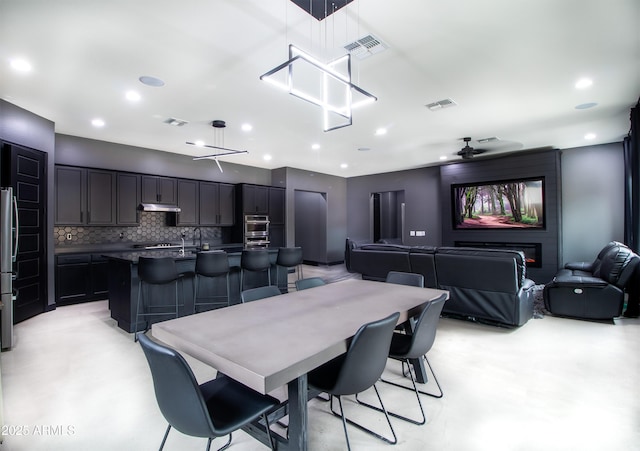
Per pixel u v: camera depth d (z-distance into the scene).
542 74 3.23
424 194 8.38
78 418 2.17
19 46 2.66
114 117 4.38
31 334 3.73
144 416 2.19
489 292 3.92
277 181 8.36
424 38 2.59
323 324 1.80
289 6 2.19
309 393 1.91
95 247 5.61
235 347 1.46
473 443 1.91
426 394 2.47
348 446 1.74
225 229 7.60
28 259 4.19
